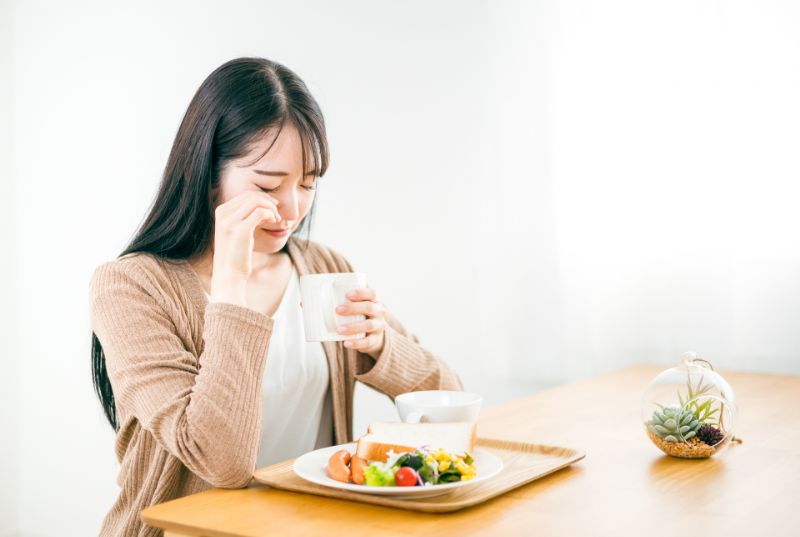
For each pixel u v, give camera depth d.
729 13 1.83
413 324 2.39
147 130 2.79
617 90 1.97
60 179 2.98
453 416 1.03
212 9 2.68
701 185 1.88
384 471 0.87
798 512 0.83
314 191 1.24
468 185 2.25
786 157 1.79
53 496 3.04
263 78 1.16
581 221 2.03
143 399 1.06
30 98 3.03
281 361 1.29
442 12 2.27
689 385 1.07
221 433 0.97
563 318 2.07
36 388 3.05
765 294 1.83
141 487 1.16
